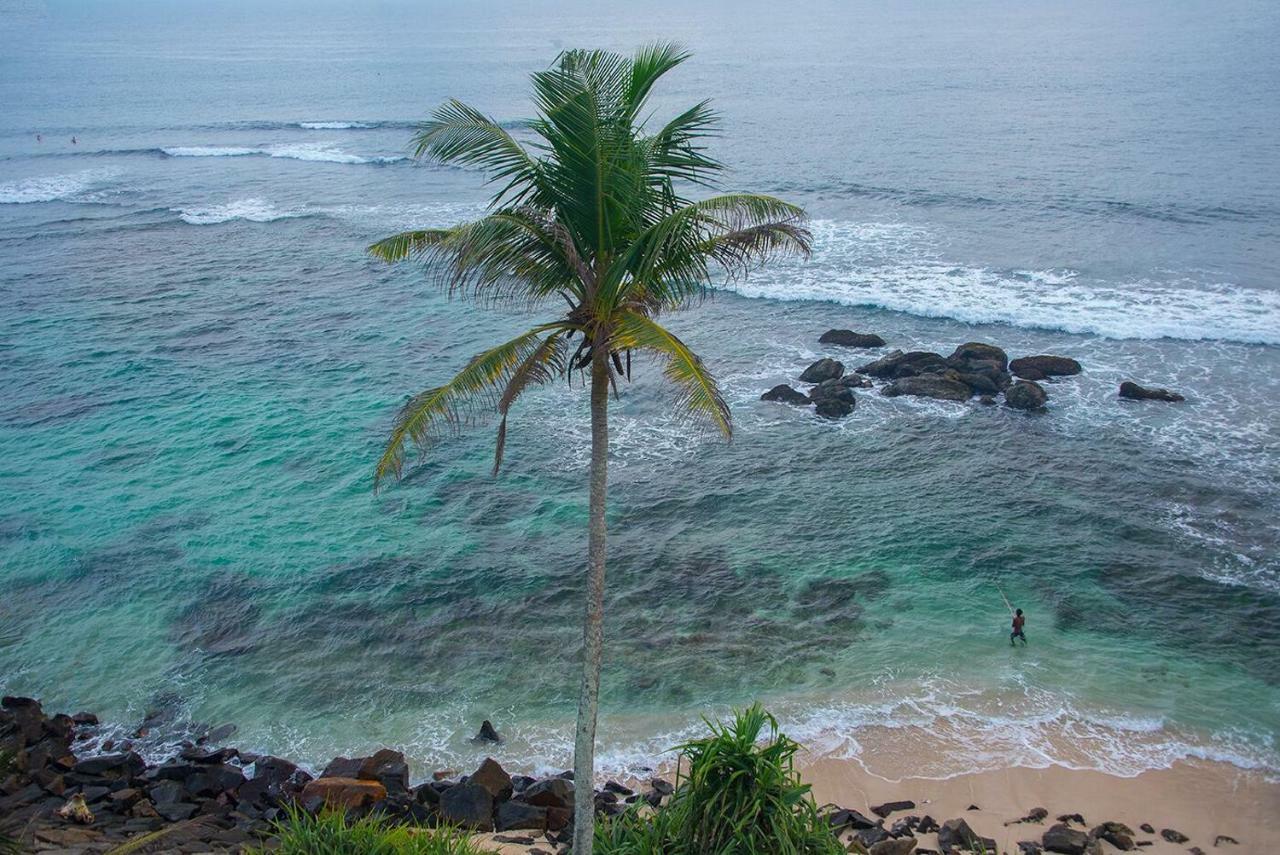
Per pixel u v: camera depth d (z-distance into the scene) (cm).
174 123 11269
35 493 3303
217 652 2519
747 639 2509
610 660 2442
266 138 10156
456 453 3538
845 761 2064
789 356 4272
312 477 3406
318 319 4978
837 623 2566
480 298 5231
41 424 3819
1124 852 1772
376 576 2830
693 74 13575
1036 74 12038
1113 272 4997
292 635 2580
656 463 3422
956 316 4569
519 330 4800
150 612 2684
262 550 2964
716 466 3381
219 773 1994
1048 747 2095
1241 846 1800
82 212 7169
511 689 2350
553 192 1109
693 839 1387
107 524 3114
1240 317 4356
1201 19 18238
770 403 3828
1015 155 7662
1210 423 3509
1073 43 15412
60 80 16438
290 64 18362
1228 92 9894
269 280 5600
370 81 14838
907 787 1981
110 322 4922
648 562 2859
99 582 2814
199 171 8544
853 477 3284
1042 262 5212
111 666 2464
